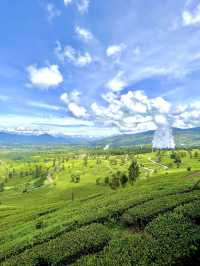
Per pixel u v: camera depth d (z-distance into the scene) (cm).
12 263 3875
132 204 5353
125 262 3178
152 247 3369
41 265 3800
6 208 16025
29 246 4738
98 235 4103
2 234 6906
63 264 3678
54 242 4175
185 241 3375
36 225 6312
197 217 4047
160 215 4356
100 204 6762
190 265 3200
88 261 3366
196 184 6438
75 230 4559
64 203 10444
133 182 15650
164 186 7319
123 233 4281
